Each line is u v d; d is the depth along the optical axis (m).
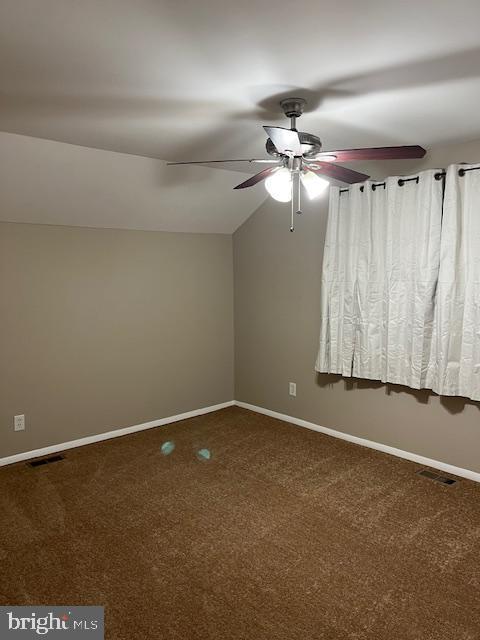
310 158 2.42
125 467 3.56
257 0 1.48
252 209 4.63
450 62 1.95
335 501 3.02
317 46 1.81
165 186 3.82
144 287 4.32
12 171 3.10
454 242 3.17
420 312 3.35
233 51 1.83
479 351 3.11
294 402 4.49
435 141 3.18
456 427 3.35
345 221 3.78
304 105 2.42
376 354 3.67
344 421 4.07
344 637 1.91
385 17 1.59
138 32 1.68
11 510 2.92
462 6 1.53
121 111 2.49
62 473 3.46
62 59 1.89
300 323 4.35
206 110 2.49
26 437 3.72
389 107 2.49
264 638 1.91
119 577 2.28
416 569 2.34
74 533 2.67
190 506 2.97
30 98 2.31
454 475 3.37
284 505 2.97
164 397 4.55
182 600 2.12
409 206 3.39
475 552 2.47
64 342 3.87
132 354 4.29
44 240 3.70
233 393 5.09
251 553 2.48
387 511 2.89
